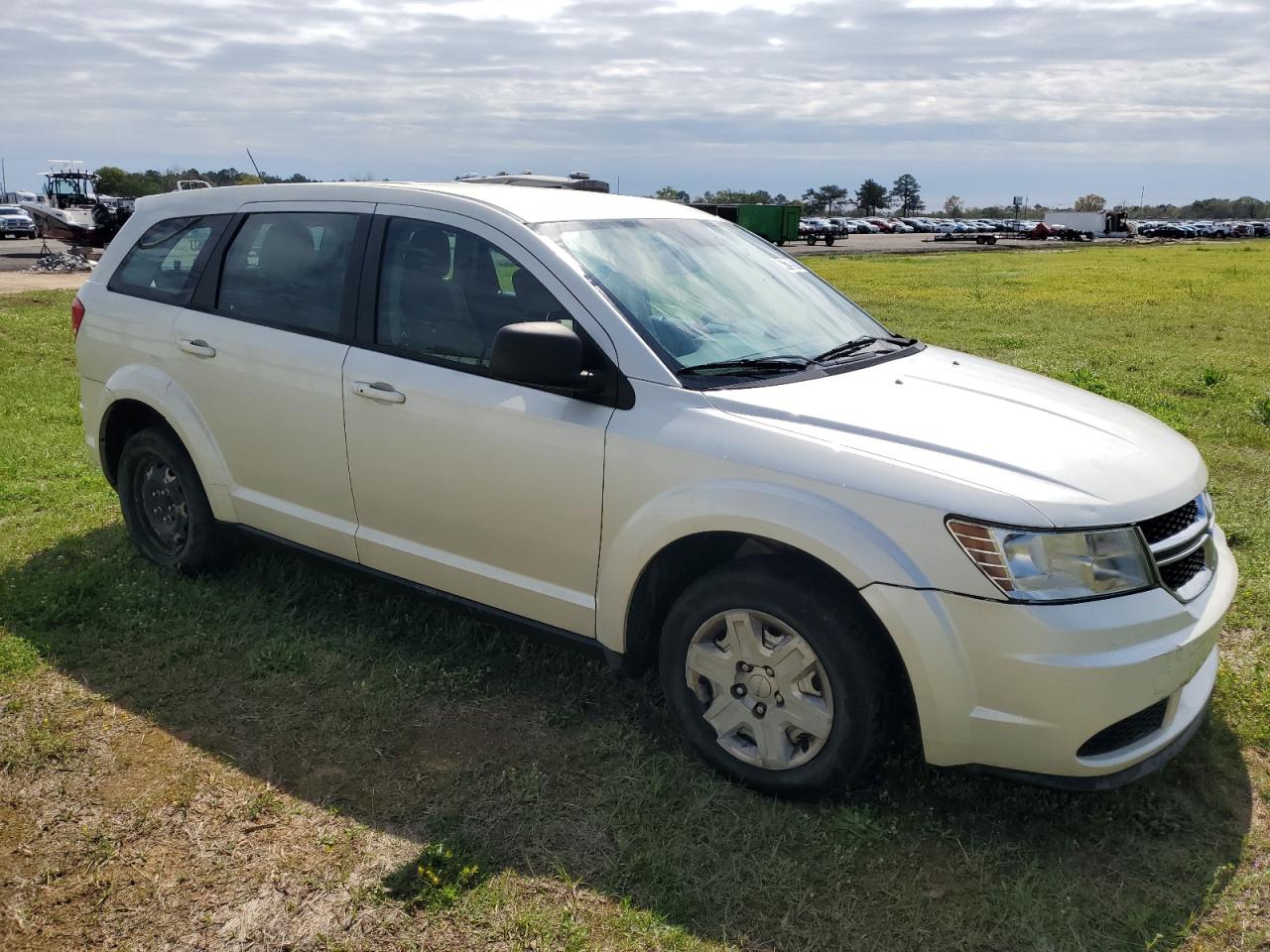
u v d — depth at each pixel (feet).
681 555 10.80
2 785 10.56
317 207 13.69
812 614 9.67
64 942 8.48
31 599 14.71
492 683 12.69
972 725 9.21
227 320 14.20
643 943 8.53
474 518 11.82
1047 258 142.31
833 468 9.59
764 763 10.33
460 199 12.42
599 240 12.13
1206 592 10.05
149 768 10.92
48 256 87.56
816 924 8.77
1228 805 10.42
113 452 16.55
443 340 12.11
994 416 10.63
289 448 13.51
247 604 14.69
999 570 8.93
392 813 10.17
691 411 10.41
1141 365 38.50
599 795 10.41
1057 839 9.89
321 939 8.54
